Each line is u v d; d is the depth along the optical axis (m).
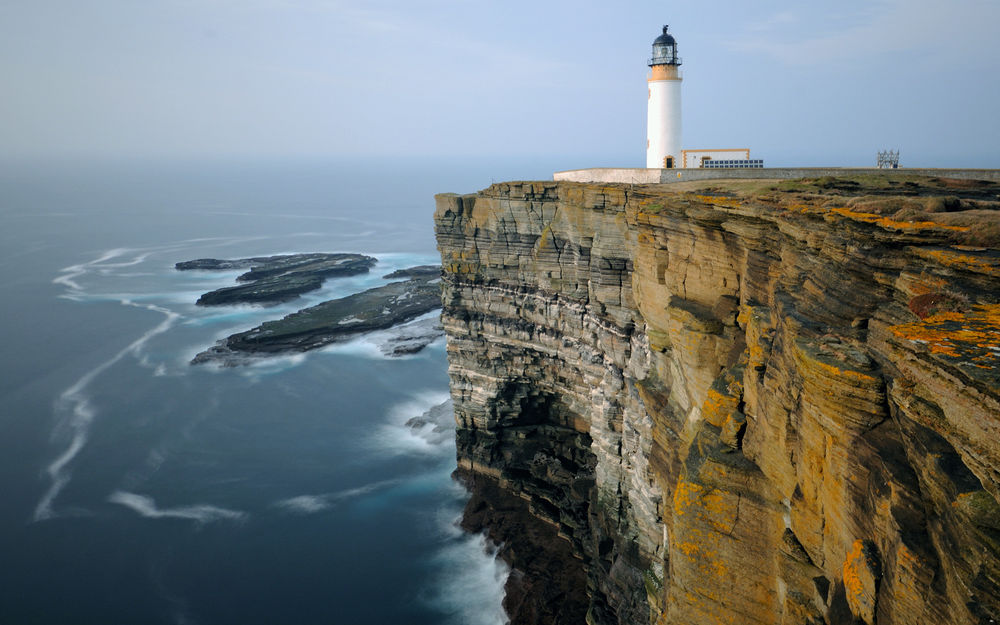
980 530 10.46
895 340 13.88
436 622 46.38
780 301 21.64
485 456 63.88
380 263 180.50
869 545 14.59
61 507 59.97
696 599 22.94
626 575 43.94
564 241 55.22
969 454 11.16
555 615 46.38
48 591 49.31
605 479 49.28
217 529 56.75
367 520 58.12
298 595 48.97
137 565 52.16
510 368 62.31
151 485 63.78
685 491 23.11
